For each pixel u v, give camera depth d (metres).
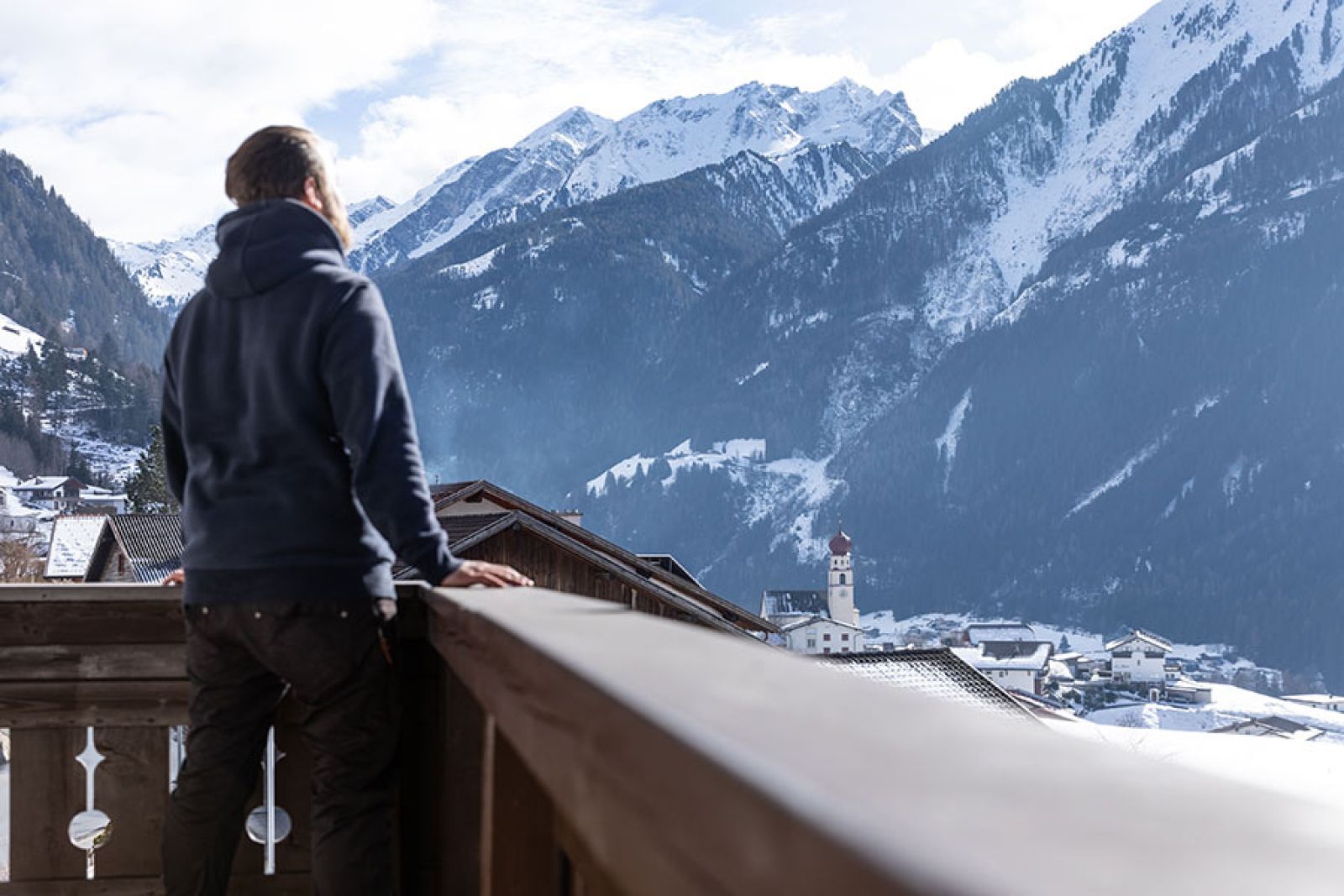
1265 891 0.25
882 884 0.29
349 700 2.23
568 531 21.02
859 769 0.37
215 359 2.25
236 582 2.20
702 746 0.44
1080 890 0.26
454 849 2.36
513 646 1.00
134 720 2.84
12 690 2.82
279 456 2.19
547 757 0.85
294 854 2.84
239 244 2.21
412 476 2.11
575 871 1.17
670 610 20.03
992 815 0.31
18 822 2.81
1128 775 0.36
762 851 0.38
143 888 2.82
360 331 2.13
